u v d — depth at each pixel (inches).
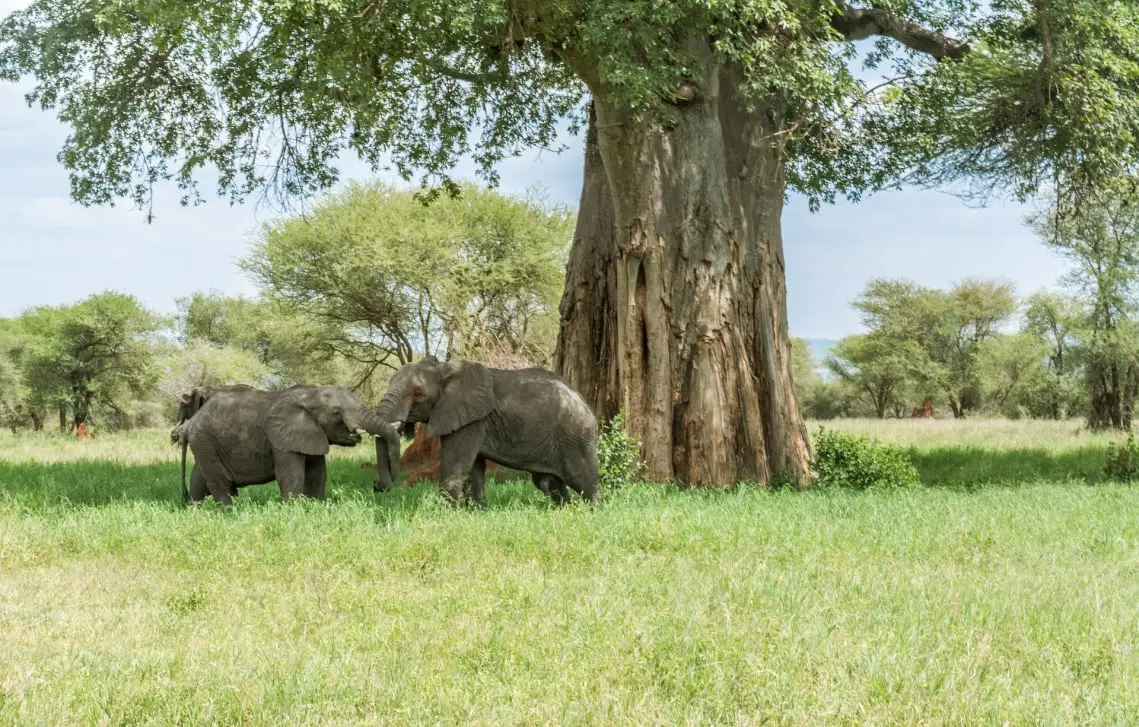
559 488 494.9
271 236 1403.8
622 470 578.6
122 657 235.9
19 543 381.4
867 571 323.3
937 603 278.4
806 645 234.7
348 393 488.1
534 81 737.6
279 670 219.8
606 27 532.4
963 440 1283.2
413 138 761.0
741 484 608.1
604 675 217.9
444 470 470.6
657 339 654.5
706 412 649.6
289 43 600.1
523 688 210.8
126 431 1888.5
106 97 706.8
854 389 2696.9
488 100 738.2
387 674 220.1
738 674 217.5
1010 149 806.5
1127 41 684.7
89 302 1903.3
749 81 594.6
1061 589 296.2
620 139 638.5
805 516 439.2
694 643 235.6
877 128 818.8
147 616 282.0
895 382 2522.1
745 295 686.5
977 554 355.3
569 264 735.7
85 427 1708.9
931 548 367.6
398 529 390.0
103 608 292.8
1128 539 390.9
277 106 730.8
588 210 729.0
